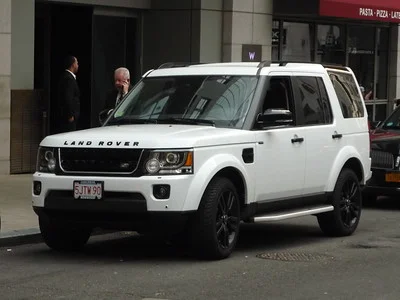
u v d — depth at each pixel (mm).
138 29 20688
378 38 26969
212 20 20344
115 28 20000
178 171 9109
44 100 17391
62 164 9477
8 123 16406
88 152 9328
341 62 25453
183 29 20266
